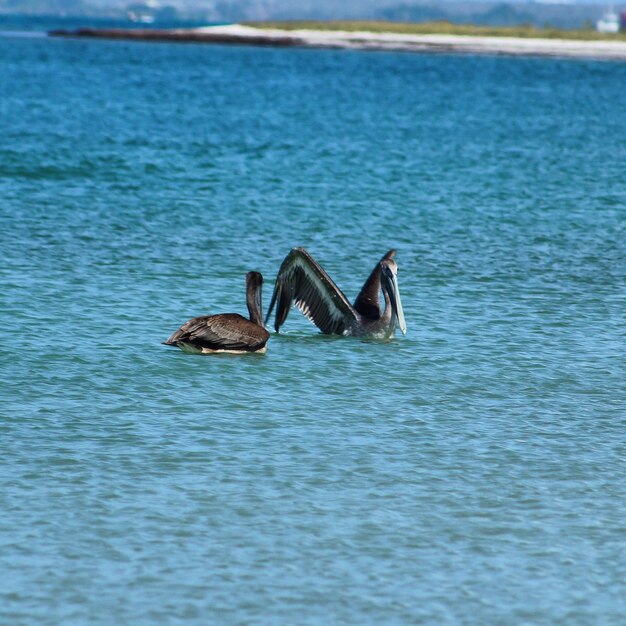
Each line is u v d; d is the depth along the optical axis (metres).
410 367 39.06
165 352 39.94
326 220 73.50
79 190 83.00
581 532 25.66
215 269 55.88
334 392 35.84
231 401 34.56
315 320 43.62
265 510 26.28
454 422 33.06
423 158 112.75
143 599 22.06
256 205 79.06
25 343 40.34
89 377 36.56
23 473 28.02
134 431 31.45
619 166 112.38
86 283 51.12
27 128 125.06
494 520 26.17
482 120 161.25
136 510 26.06
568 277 56.56
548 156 119.19
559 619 21.81
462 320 46.38
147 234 65.81
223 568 23.42
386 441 31.20
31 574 22.86
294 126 142.38
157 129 131.62
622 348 42.28
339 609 21.94
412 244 65.50
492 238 68.62
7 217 69.56
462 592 22.75
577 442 31.58
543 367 39.38
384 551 24.42
